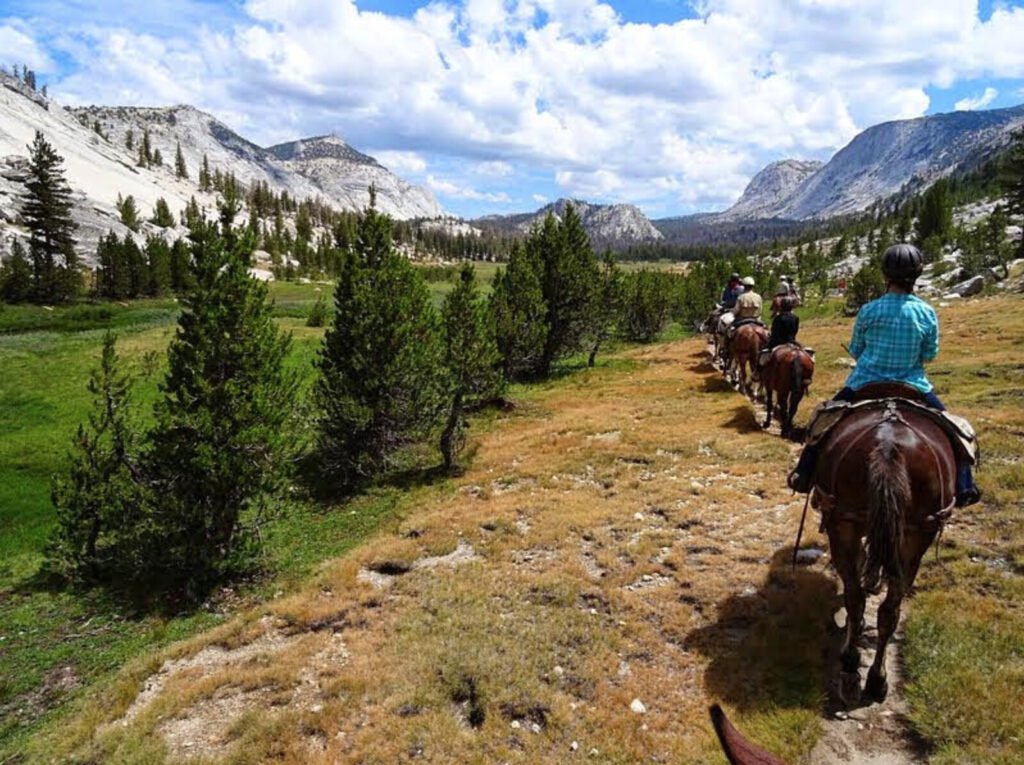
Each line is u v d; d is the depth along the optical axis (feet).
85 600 38.27
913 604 22.44
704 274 158.81
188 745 20.51
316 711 20.81
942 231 273.95
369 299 53.67
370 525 44.47
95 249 286.25
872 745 17.06
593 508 36.60
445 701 20.63
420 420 56.03
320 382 56.08
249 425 39.32
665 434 51.01
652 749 17.93
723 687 19.86
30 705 27.78
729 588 25.44
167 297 248.11
